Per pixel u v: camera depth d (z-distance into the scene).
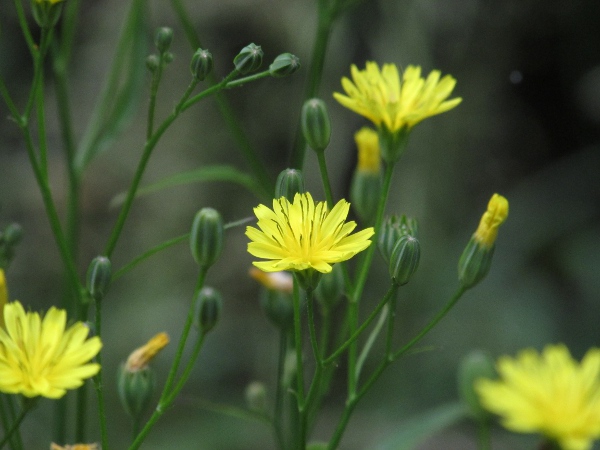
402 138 2.37
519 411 2.23
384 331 5.99
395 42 6.09
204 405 2.61
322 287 2.49
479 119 6.79
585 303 6.15
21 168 6.13
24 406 1.93
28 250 6.05
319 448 2.53
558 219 6.61
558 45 6.85
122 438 5.25
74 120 6.10
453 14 6.54
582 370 2.35
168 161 6.25
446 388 5.79
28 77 6.06
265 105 6.28
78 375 1.85
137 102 3.04
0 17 5.66
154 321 5.93
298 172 2.16
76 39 6.26
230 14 6.13
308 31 6.12
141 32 3.04
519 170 6.89
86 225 6.23
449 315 6.09
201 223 2.13
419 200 6.45
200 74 2.25
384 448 2.76
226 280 6.23
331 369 2.54
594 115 6.94
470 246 2.25
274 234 2.00
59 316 1.93
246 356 5.98
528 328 6.02
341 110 6.10
